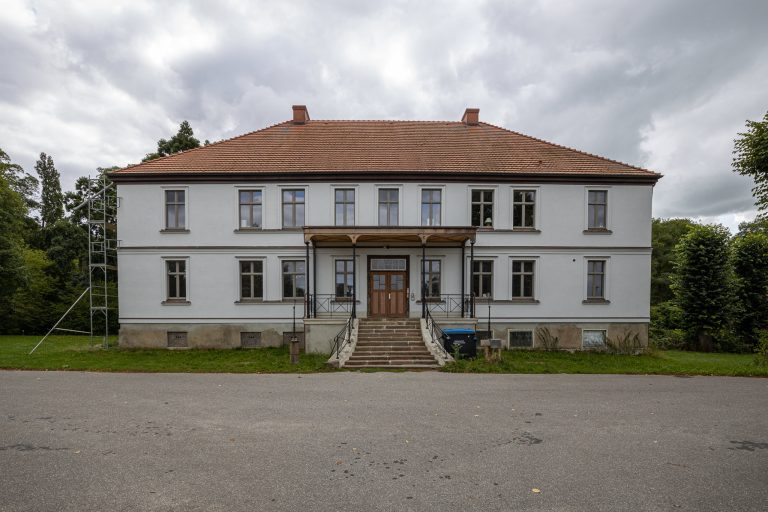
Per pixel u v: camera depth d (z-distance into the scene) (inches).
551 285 726.5
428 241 706.2
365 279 719.7
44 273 1253.7
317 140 796.0
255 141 788.0
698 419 321.7
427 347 579.8
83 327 1166.3
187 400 368.5
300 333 716.7
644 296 730.2
